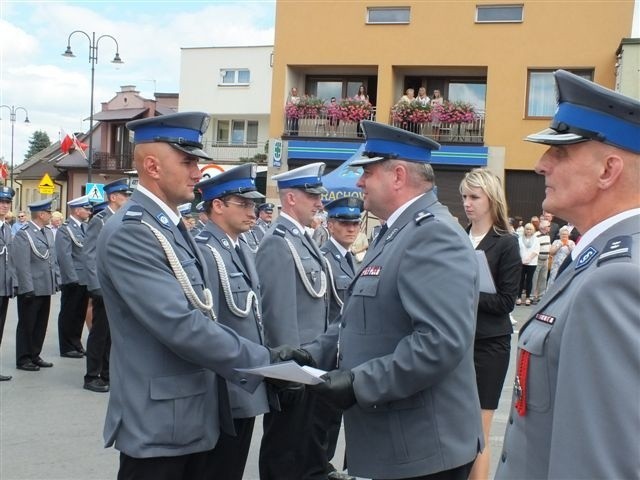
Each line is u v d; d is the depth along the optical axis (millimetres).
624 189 1697
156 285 2650
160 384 2703
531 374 1766
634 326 1450
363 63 19297
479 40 18438
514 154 18281
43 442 5141
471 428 2535
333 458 5051
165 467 2723
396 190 2639
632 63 15906
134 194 2904
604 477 1424
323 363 3027
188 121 2871
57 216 14062
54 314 12320
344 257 5316
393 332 2479
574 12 17719
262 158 30266
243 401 3365
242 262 3889
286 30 19812
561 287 1768
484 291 3656
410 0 18828
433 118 18812
